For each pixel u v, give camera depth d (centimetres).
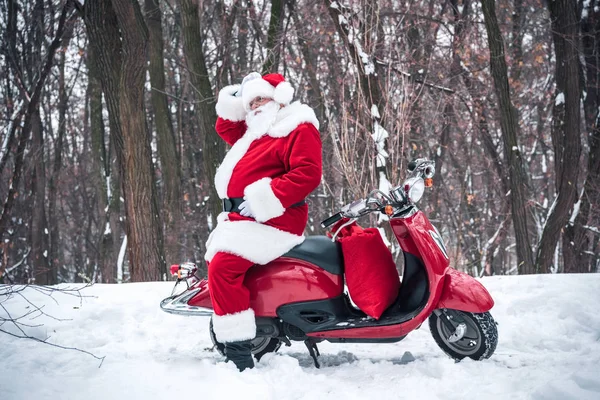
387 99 794
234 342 377
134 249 936
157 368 363
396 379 365
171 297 411
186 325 514
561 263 1839
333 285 394
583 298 520
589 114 1487
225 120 434
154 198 954
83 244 2816
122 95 920
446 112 1828
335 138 762
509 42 1933
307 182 375
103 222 2030
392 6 1608
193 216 2117
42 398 308
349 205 399
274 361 385
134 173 928
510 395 321
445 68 1716
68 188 2664
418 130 1430
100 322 513
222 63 1764
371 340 390
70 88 2298
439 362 377
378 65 1044
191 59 1381
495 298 540
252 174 391
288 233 390
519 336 453
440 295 385
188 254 2138
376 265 391
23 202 2127
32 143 1964
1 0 1719
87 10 952
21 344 444
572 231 1402
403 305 396
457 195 2338
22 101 1530
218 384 330
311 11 1709
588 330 471
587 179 1400
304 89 1933
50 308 530
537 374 357
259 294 391
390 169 764
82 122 2653
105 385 330
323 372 394
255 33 1984
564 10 1279
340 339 394
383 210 398
